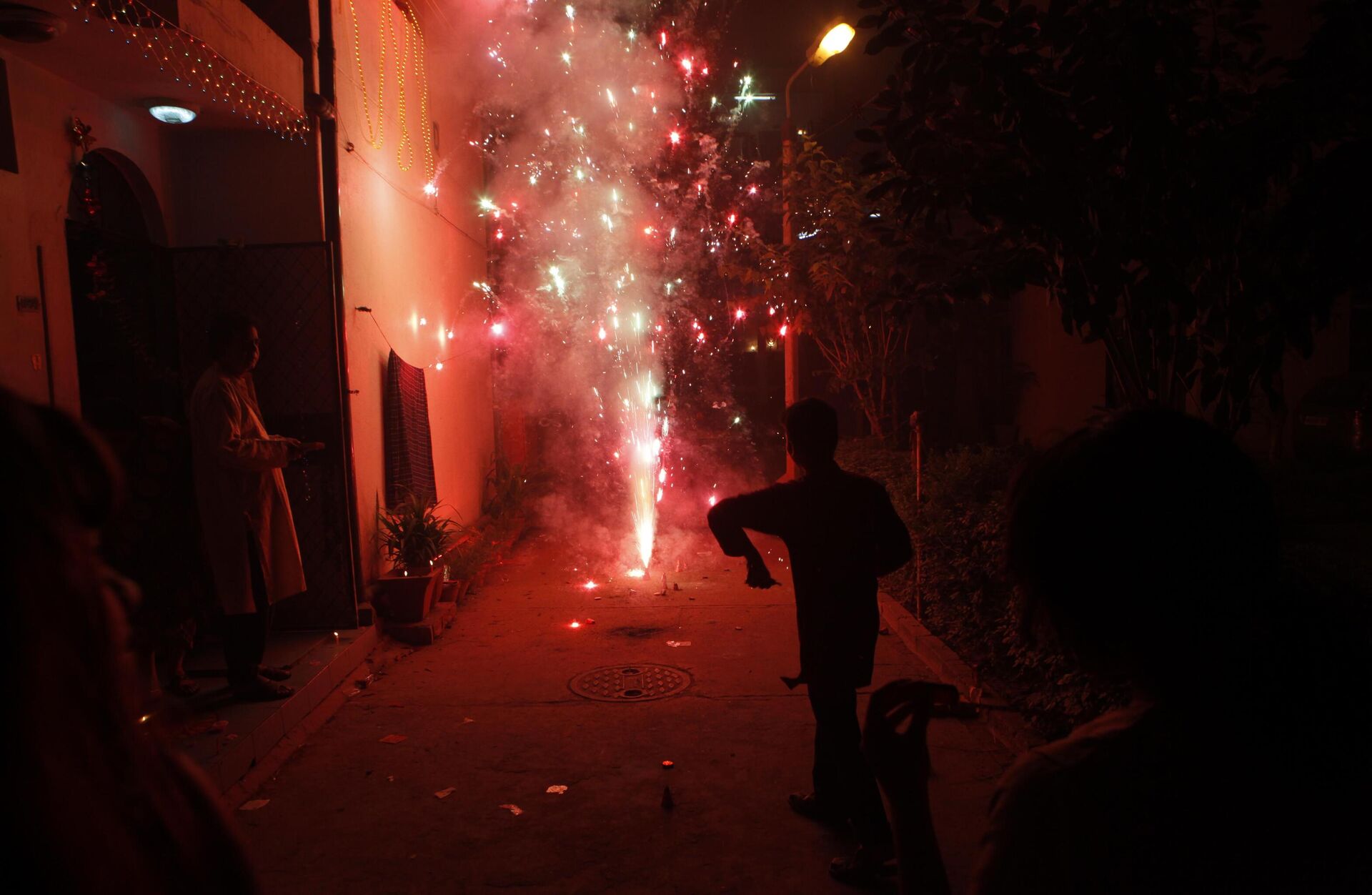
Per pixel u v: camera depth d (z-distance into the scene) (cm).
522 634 747
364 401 739
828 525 389
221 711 511
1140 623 100
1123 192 378
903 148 411
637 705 579
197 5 476
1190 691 99
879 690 130
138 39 473
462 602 855
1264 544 100
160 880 87
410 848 404
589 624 774
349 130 714
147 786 89
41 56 494
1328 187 323
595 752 506
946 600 671
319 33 673
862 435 1590
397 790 462
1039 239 404
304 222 678
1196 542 98
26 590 71
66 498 79
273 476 541
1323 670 100
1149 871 96
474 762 495
